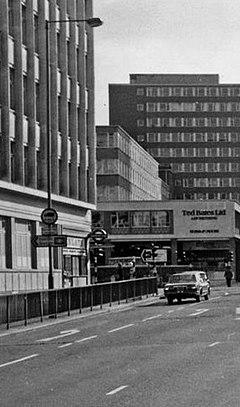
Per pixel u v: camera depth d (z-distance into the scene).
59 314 33.84
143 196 124.06
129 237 96.19
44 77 51.19
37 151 50.28
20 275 46.25
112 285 43.41
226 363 16.89
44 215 36.38
